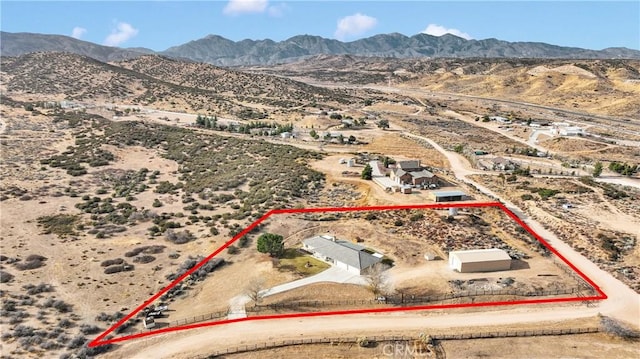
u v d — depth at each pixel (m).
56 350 46.72
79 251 68.12
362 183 96.44
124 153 124.88
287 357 46.19
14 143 123.25
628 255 68.38
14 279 59.66
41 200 88.62
